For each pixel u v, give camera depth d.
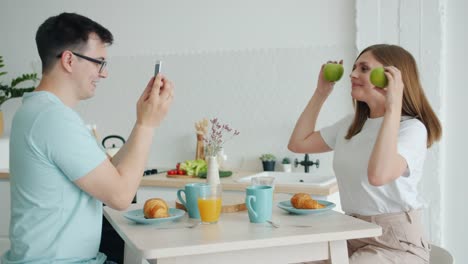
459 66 3.03
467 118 3.01
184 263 1.33
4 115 3.88
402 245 1.74
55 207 1.43
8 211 3.25
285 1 3.39
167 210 1.57
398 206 1.79
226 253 1.36
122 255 2.22
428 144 1.91
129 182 1.44
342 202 1.96
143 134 1.49
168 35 3.64
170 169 3.54
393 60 1.85
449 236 3.08
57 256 1.42
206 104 3.58
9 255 1.53
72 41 1.49
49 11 3.81
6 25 3.87
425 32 3.02
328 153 3.33
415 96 1.87
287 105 3.41
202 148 3.47
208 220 1.50
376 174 1.63
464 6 3.00
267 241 1.30
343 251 1.47
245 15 3.48
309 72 3.36
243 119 3.50
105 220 2.25
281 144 3.43
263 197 1.50
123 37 3.72
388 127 1.63
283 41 3.40
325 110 3.33
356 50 3.20
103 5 3.74
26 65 3.85
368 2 3.13
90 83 1.54
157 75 1.50
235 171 3.46
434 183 3.04
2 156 3.43
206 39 3.56
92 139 1.44
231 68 3.52
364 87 1.88
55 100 1.46
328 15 3.30
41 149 1.38
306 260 1.45
